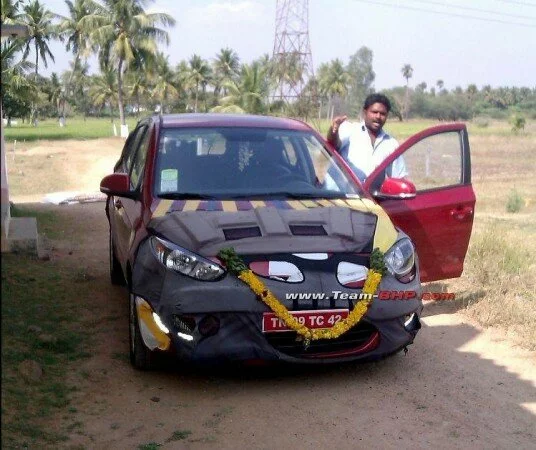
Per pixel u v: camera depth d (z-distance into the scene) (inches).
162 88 3048.7
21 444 143.8
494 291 273.4
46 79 3533.5
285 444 148.6
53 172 1011.9
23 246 327.9
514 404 172.4
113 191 215.5
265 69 2025.1
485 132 2534.5
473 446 149.3
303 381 184.2
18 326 221.6
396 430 156.3
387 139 250.4
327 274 171.9
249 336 168.1
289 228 183.9
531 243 391.5
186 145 219.8
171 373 188.9
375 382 184.7
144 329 176.4
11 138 2003.0
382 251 181.6
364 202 208.5
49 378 182.5
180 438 150.7
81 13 2207.2
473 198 234.1
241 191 206.7
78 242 390.3
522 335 223.6
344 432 154.9
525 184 904.9
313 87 2431.1
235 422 159.0
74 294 268.4
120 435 151.9
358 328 175.8
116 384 180.9
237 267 167.9
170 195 203.2
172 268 172.1
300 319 168.4
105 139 1966.0
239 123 233.0
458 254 236.5
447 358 204.5
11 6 1891.0
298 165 220.2
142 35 2069.4
